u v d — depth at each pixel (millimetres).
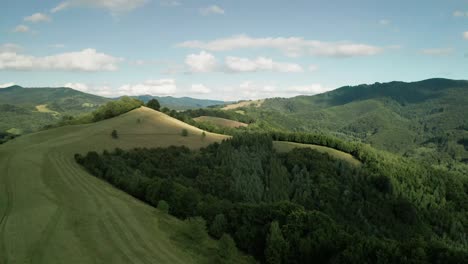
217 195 98312
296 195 122562
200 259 47062
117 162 98812
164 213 63531
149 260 41938
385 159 178125
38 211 50125
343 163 155250
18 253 37625
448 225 136250
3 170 74188
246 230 60656
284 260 54469
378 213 125625
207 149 144500
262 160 141625
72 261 37719
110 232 47094
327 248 55406
